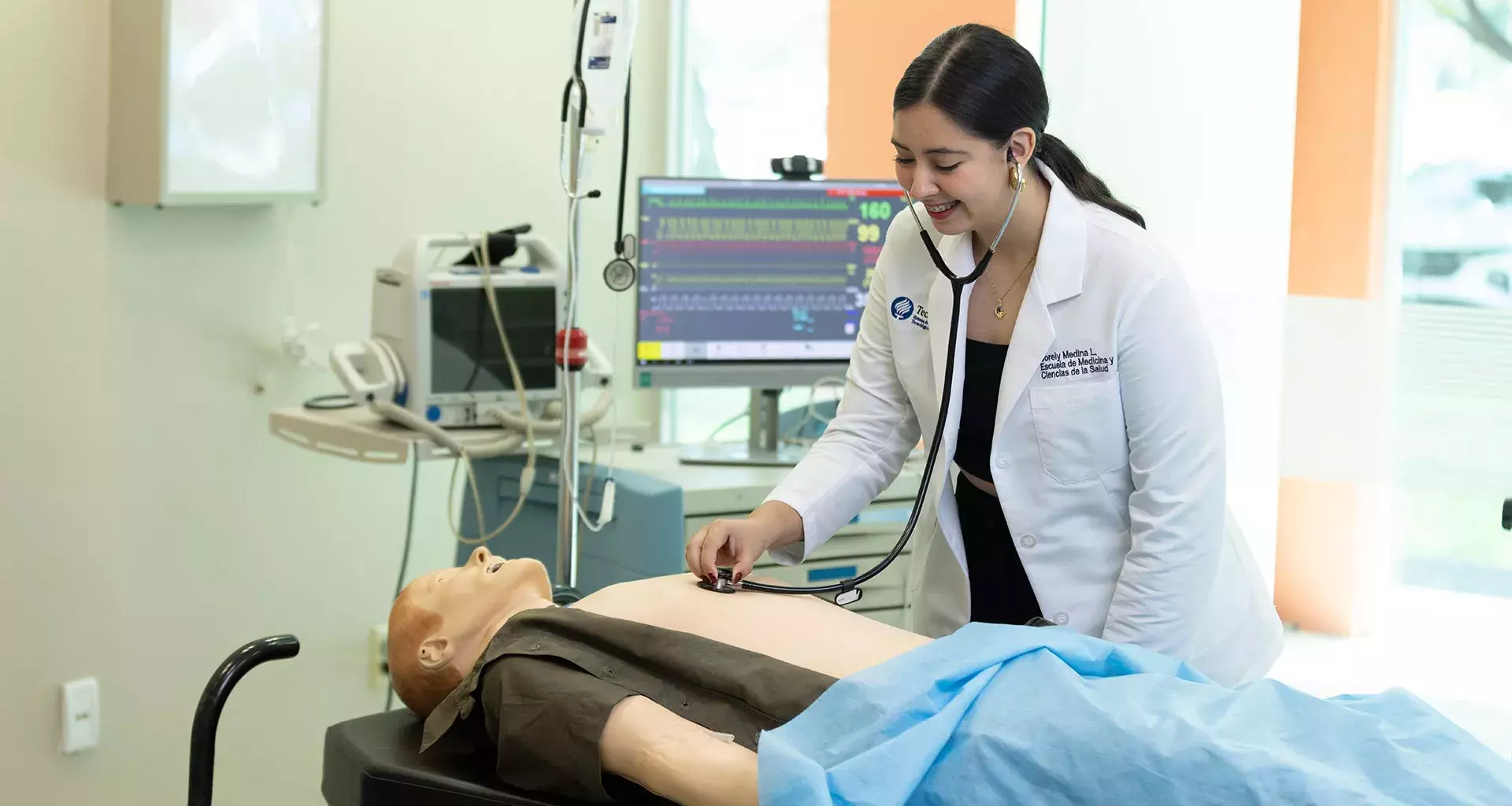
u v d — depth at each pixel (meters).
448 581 1.65
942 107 1.42
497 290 2.58
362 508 3.10
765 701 1.38
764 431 3.00
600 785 1.34
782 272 2.91
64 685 2.65
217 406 2.82
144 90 2.52
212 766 1.50
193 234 2.74
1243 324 2.56
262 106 2.68
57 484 2.61
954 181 1.45
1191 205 2.98
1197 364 1.53
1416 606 3.09
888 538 2.78
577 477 2.47
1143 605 1.54
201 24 2.54
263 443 2.91
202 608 2.84
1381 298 3.11
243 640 2.92
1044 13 3.13
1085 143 3.09
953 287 1.59
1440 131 3.01
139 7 2.50
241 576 2.90
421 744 1.53
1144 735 1.19
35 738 2.63
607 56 2.22
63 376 2.59
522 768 1.39
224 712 2.91
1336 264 3.17
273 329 2.90
